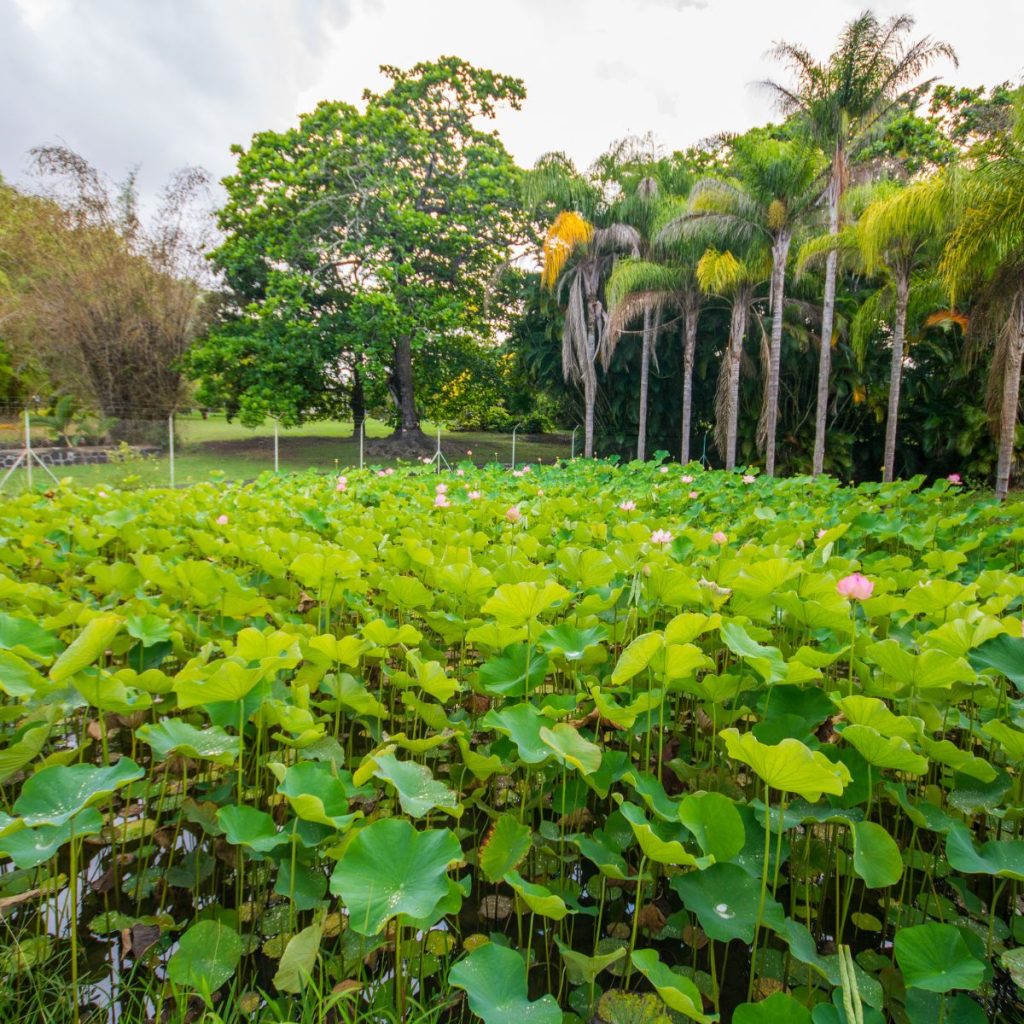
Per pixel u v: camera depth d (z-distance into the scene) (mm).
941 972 1411
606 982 1869
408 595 2895
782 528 4625
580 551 3105
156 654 2547
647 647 1859
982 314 11938
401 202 20672
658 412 22328
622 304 16641
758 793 2355
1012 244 10148
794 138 14016
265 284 24266
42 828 1593
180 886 2145
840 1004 1467
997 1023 1755
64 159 16828
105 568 3023
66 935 1979
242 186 21469
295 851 1734
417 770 1809
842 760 1893
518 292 22641
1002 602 2557
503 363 26750
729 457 16000
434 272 23547
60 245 16906
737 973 1894
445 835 1557
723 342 20719
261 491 7578
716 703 2301
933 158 19516
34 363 17969
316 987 1634
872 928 2029
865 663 2441
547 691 2877
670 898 2186
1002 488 11438
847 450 18812
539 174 18125
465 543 4109
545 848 2180
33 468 14164
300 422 24234
